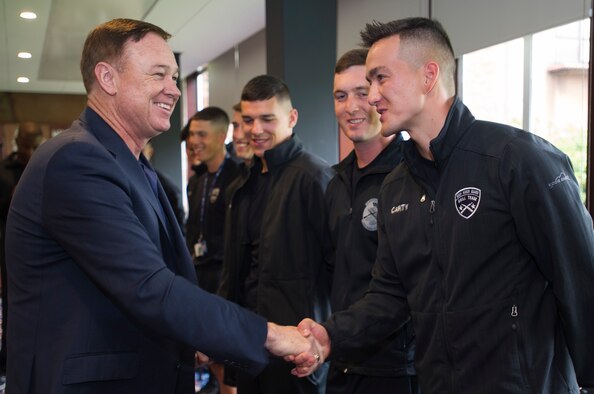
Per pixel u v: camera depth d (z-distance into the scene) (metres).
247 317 1.49
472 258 1.42
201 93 9.03
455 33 3.32
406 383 1.98
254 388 2.50
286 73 4.03
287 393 2.36
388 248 1.75
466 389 1.43
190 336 1.39
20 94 11.77
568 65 2.58
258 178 2.67
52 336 1.38
